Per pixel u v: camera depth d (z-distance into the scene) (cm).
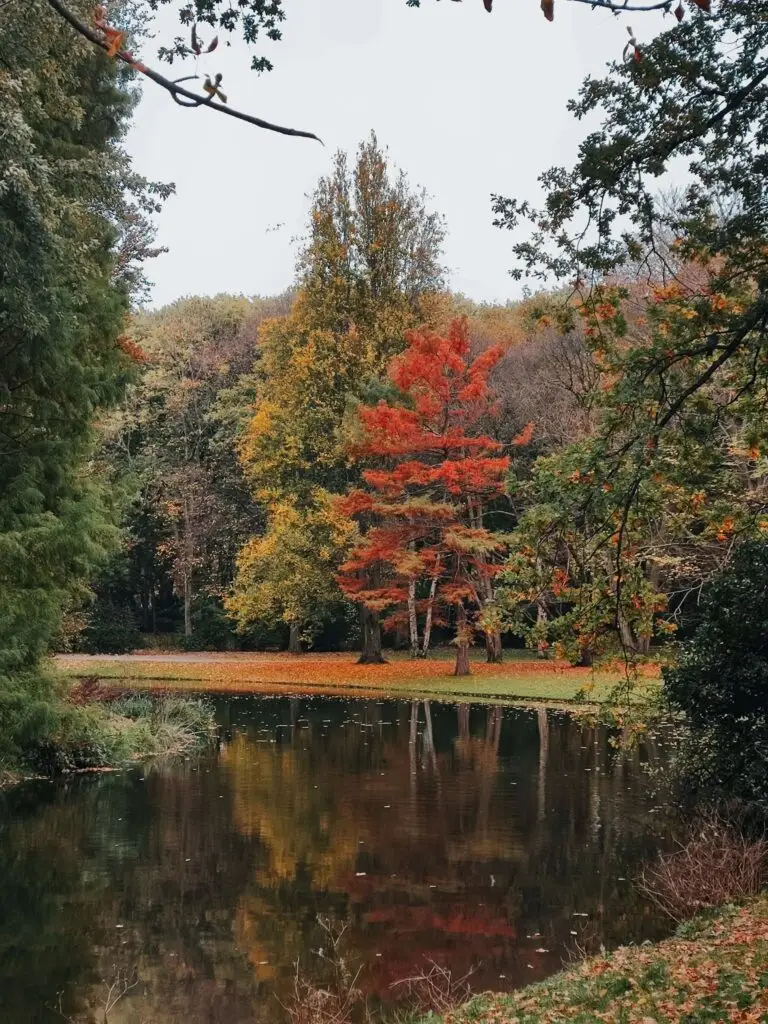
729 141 685
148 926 763
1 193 863
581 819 1107
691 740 1080
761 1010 453
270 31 404
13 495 1147
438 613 4109
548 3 256
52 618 1191
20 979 659
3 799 1259
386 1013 601
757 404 820
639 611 870
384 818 1120
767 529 909
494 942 721
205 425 4075
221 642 4034
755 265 734
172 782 1365
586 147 697
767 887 769
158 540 4125
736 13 641
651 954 609
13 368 1189
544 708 2202
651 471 743
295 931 751
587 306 762
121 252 2019
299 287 3341
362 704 2292
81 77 1316
